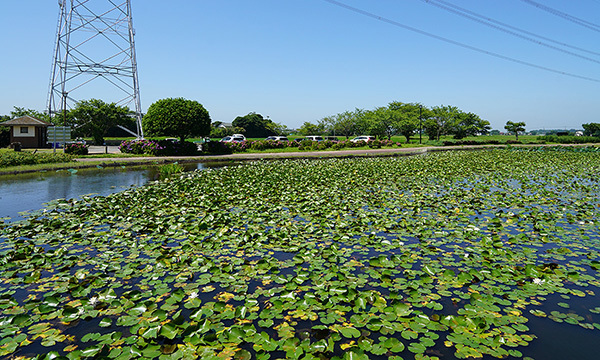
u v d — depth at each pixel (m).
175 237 5.66
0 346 2.88
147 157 21.25
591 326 3.14
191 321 3.22
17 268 4.44
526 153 26.38
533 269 4.21
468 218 6.90
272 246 5.26
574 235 5.80
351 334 3.01
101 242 5.39
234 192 9.40
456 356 2.73
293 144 33.41
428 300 3.63
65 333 3.09
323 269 4.36
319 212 7.16
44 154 17.53
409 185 10.71
